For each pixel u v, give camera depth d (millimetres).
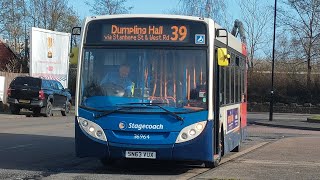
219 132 10492
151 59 9469
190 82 9352
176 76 9367
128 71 9469
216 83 9977
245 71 15797
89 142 9266
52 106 30125
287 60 50750
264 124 31312
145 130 9109
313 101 48938
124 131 9164
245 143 17984
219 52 9797
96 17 9750
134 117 9148
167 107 9180
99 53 9617
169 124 9109
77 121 9406
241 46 14477
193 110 9211
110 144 9180
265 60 53750
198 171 10430
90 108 9344
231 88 12375
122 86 9398
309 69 49656
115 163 11570
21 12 54062
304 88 49625
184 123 9133
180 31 9539
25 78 28891
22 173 9812
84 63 9633
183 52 9469
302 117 39719
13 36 53938
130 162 11719
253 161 12070
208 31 9539
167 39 9531
